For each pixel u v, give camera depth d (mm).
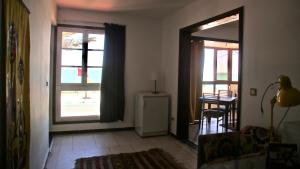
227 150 1814
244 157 1795
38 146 2459
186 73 4410
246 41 2662
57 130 4516
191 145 4031
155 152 3623
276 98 1741
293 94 1548
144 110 4496
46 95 3100
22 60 1646
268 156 1630
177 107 4445
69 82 4621
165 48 5023
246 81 2656
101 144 3980
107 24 4660
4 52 1263
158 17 5035
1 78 1263
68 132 4590
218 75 6816
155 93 4793
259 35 2484
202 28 3992
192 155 3529
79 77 4680
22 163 1680
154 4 4074
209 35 5477
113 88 4754
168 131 4754
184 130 4430
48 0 3035
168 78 4867
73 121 4617
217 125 5262
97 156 3395
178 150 3760
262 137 2084
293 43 2121
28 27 1790
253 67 2559
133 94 5027
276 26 2287
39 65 2426
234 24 5168
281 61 2234
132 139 4344
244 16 2707
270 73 2350
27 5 1836
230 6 2969
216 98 5078
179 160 3316
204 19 3594
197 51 6008
